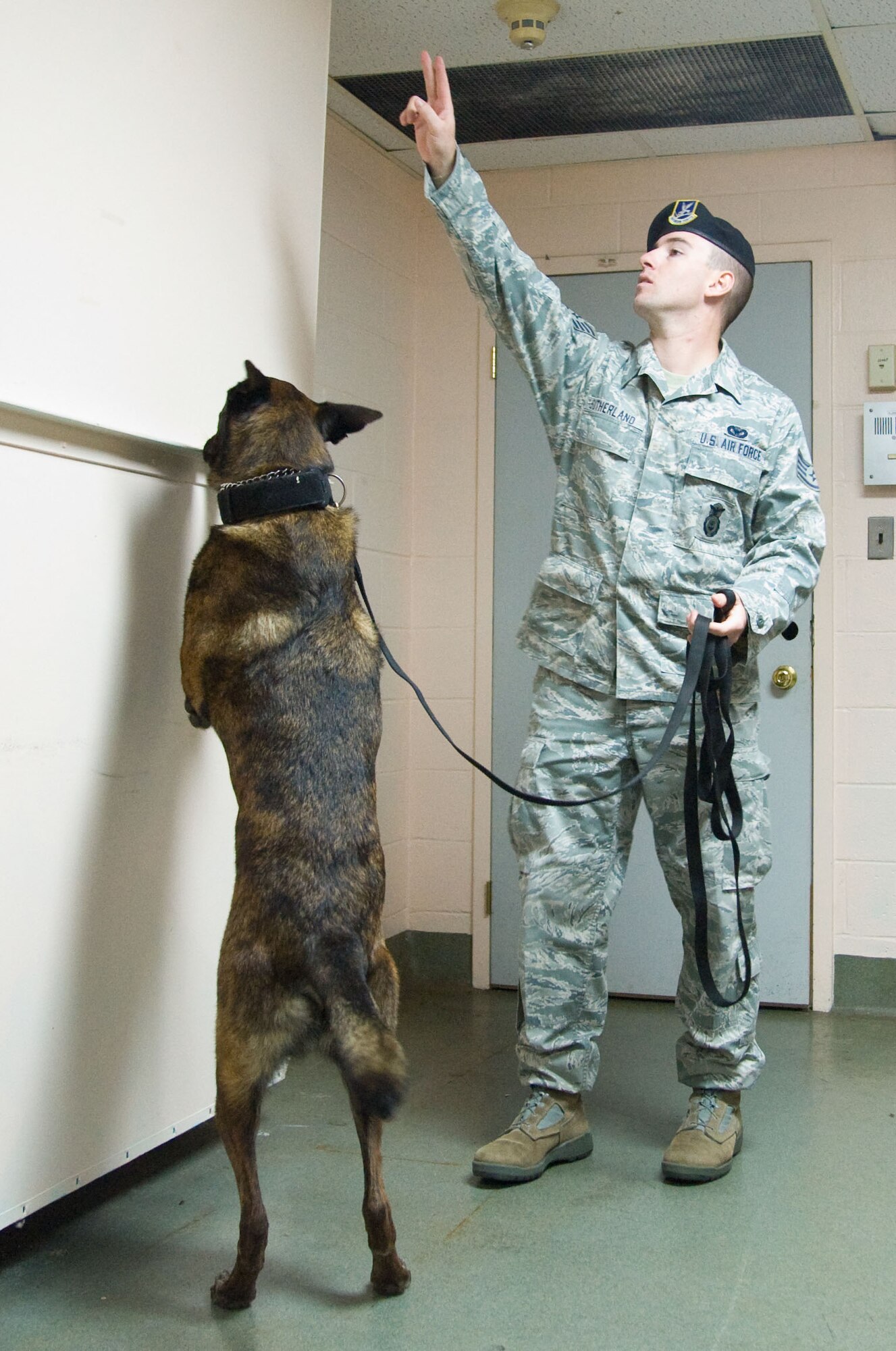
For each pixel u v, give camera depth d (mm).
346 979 1914
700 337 2680
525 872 2686
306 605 2133
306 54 2779
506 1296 2098
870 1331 2000
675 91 3605
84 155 2105
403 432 4324
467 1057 3486
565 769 2639
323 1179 2582
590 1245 2295
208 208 2438
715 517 2570
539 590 2719
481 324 4324
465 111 3764
